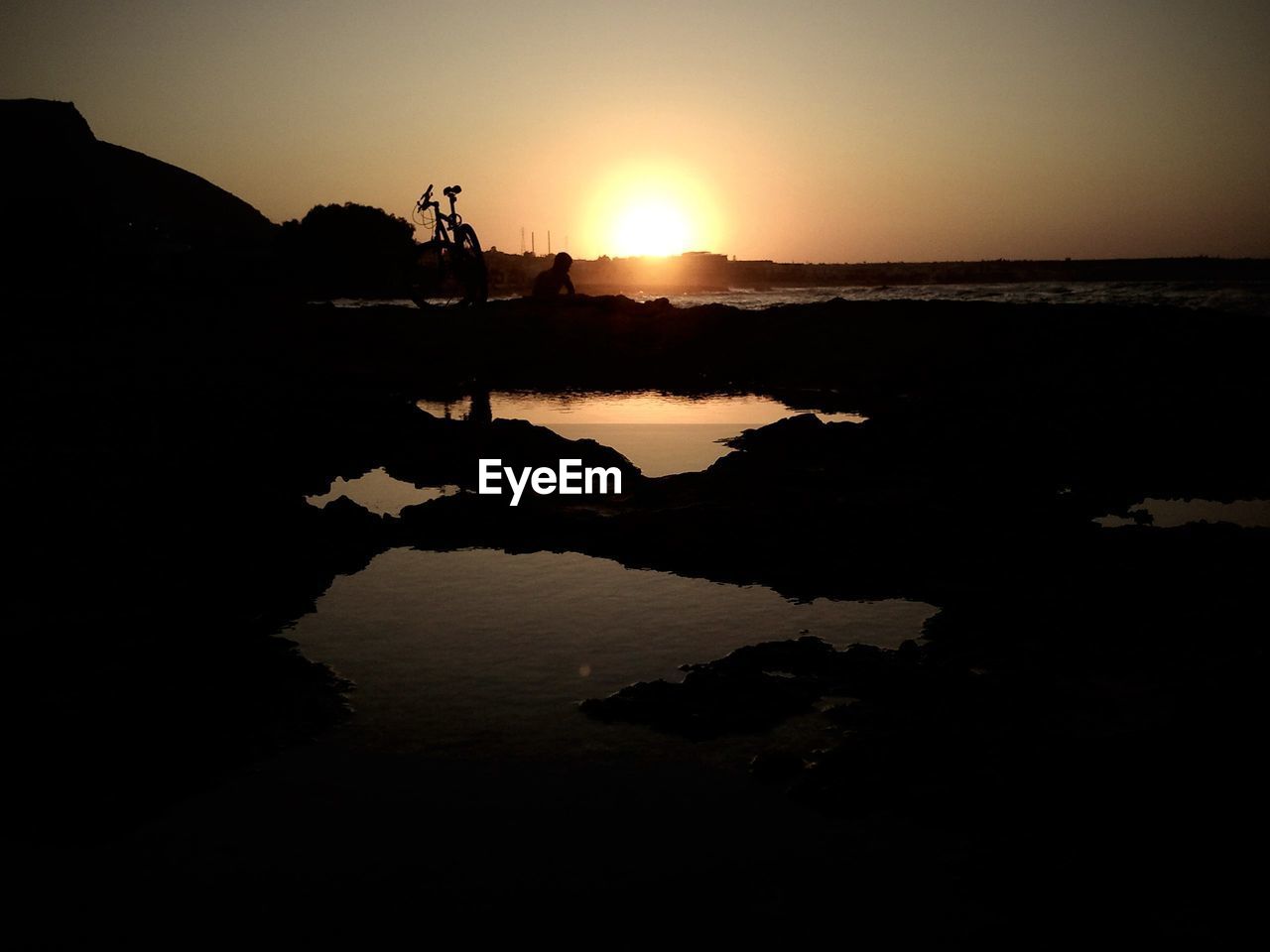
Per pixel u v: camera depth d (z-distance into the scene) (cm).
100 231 4928
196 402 1299
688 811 383
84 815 380
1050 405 1323
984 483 908
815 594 634
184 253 5978
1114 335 1825
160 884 340
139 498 794
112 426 1109
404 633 575
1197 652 511
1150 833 352
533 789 400
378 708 475
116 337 2186
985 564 671
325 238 6250
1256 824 350
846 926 315
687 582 666
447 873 345
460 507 831
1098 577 632
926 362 1838
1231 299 3866
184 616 574
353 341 2316
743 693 478
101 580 621
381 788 401
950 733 432
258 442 1095
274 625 588
